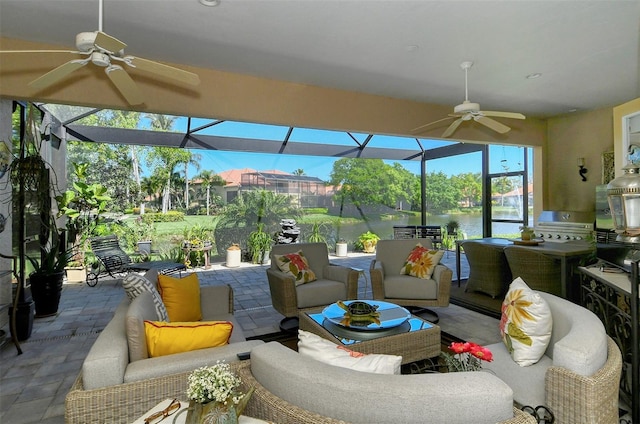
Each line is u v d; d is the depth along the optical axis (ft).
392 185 31.12
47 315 13.79
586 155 17.78
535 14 8.34
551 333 6.12
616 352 4.72
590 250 12.80
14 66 9.78
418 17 8.48
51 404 7.59
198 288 9.04
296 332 11.83
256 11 8.21
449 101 15.83
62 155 19.38
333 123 14.05
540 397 4.99
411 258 13.41
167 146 20.59
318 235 28.12
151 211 23.36
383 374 3.42
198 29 9.12
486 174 24.47
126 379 4.61
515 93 14.58
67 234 19.38
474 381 3.19
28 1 7.79
